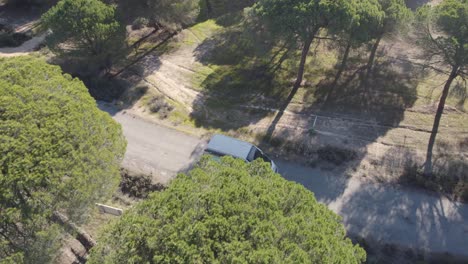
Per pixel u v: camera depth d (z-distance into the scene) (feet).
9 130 51.29
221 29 128.36
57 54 105.70
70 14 98.73
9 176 47.42
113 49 110.01
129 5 116.67
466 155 82.99
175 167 82.28
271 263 36.35
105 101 99.71
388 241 69.72
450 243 69.41
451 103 94.84
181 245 37.88
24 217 47.70
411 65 101.30
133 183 76.69
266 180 47.85
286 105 96.94
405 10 91.35
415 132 88.43
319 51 113.39
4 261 45.91
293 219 41.45
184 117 94.63
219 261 37.14
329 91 100.12
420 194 76.74
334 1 86.79
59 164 50.26
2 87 55.83
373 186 78.23
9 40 123.85
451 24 80.28
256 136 88.74
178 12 116.26
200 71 109.70
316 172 81.10
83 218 55.93
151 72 109.60
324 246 39.17
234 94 101.14
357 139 87.30
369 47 104.47
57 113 55.06
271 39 98.12
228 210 40.83
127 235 40.65
